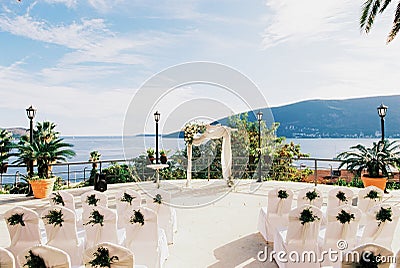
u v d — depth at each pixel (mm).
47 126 10961
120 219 5074
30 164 9406
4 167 11641
